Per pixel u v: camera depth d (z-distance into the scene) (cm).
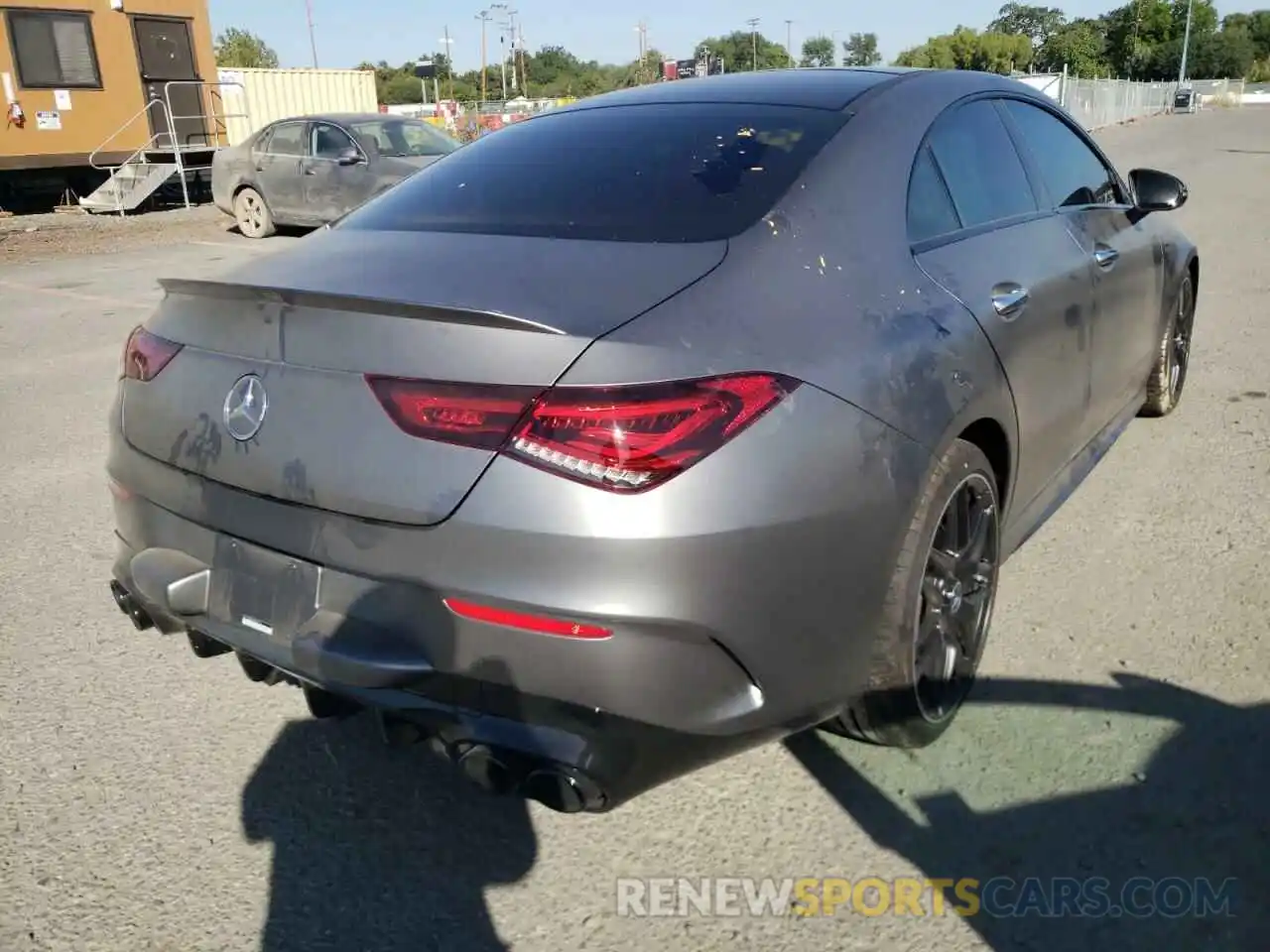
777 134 277
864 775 265
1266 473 454
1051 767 265
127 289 1050
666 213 251
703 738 207
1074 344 337
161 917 226
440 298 216
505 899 231
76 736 289
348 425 209
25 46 1727
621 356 198
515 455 194
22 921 225
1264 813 247
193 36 1967
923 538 240
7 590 376
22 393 652
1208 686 298
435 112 4172
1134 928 217
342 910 228
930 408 240
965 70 347
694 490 195
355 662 209
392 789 268
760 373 208
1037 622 336
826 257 243
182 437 239
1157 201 414
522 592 194
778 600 208
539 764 201
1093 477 457
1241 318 749
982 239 299
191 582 240
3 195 1823
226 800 263
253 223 1468
